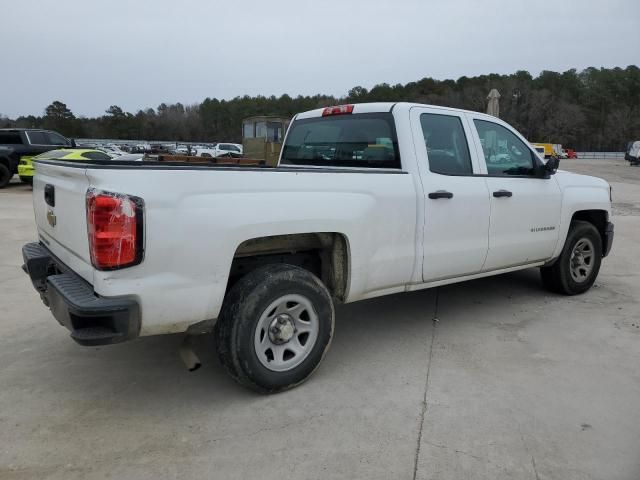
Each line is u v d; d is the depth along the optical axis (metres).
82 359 3.84
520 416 3.04
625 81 109.25
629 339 4.27
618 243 8.80
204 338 4.31
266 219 3.02
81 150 14.79
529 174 4.85
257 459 2.63
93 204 2.55
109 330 2.65
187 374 3.61
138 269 2.64
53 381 3.49
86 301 2.60
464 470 2.55
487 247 4.37
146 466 2.57
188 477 2.49
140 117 101.69
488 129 4.55
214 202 2.84
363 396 3.28
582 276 5.56
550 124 95.75
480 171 4.36
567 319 4.76
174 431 2.88
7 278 6.09
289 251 3.54
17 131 17.03
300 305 3.30
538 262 5.05
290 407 3.14
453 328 4.52
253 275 3.13
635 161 42.62
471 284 5.99
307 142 4.83
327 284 3.67
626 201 15.74
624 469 2.56
